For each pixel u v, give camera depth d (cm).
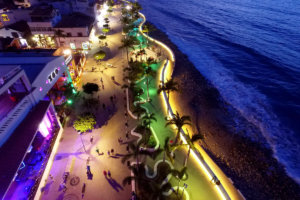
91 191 2388
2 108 2489
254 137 3691
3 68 2428
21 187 2314
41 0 6862
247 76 5872
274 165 3158
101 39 6619
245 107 4512
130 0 15688
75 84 4341
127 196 2350
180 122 2720
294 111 4481
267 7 14062
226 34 9194
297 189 2803
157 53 6222
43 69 3047
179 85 5025
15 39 5491
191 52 7344
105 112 3678
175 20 11288
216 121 4019
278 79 5734
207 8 13938
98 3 10912
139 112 2980
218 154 3284
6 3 8306
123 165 2708
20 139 2303
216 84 5331
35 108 2783
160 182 2512
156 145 3030
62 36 5625
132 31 7806
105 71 5075
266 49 7612
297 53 7281
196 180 2598
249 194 2681
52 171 2606
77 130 3219
